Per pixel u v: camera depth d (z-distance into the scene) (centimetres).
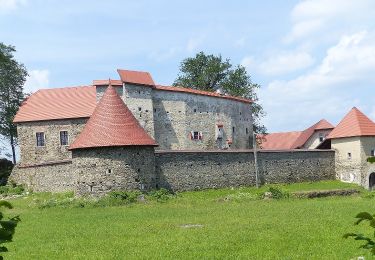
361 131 5841
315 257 1623
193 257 1691
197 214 3028
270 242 1931
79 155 4194
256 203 3678
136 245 1978
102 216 3067
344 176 5925
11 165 6556
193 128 6097
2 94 6694
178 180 4506
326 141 6188
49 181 4766
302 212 2923
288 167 5416
